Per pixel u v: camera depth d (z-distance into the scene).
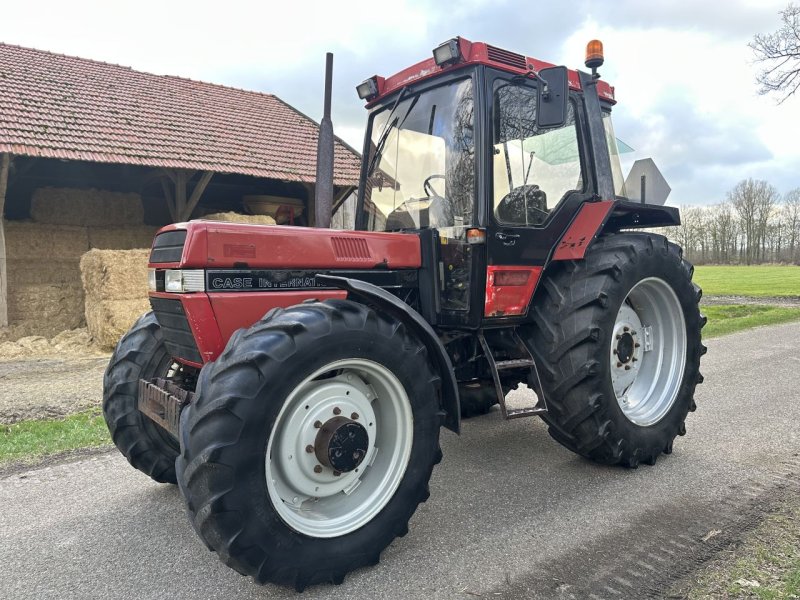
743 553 2.47
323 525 2.35
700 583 2.26
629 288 3.39
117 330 8.16
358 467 2.52
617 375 3.63
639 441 3.43
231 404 2.08
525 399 5.23
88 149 9.24
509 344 3.39
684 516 2.84
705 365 6.47
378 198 3.68
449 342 3.31
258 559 2.15
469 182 3.12
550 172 3.45
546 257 3.38
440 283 3.18
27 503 3.13
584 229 3.40
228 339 2.53
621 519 2.83
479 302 3.08
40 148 8.77
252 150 11.44
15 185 10.55
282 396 2.18
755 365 6.40
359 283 2.54
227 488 2.06
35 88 10.70
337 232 2.86
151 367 3.22
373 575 2.40
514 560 2.48
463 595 2.24
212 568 2.47
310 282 2.75
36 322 9.66
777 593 2.18
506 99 3.21
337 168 11.98
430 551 2.58
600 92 3.96
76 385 6.19
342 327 2.33
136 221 10.98
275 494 2.21
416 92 3.42
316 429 2.39
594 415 3.25
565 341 3.25
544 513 2.92
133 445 3.16
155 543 2.69
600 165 3.67
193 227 2.46
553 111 2.85
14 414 5.05
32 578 2.40
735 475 3.33
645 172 4.16
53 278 10.09
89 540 2.72
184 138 10.91
